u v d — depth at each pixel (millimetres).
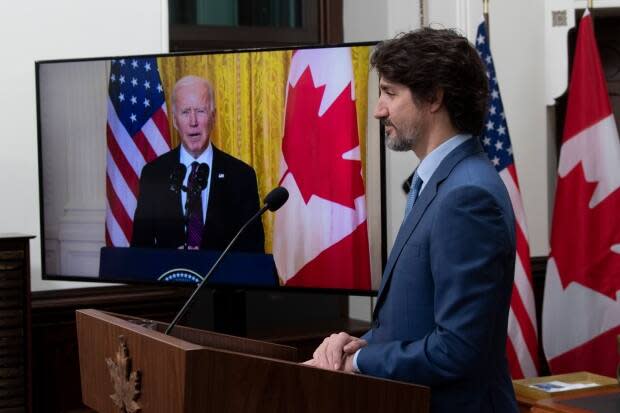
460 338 1867
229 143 3820
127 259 3953
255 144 3791
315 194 3729
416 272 1994
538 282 5293
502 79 5258
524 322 4527
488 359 1964
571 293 4688
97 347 2027
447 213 1926
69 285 4289
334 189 3705
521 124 5316
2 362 3609
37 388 4164
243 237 3801
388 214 5137
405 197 5172
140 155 3914
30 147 4215
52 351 4199
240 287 3807
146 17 4441
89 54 4320
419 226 2010
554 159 5434
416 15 5176
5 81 4156
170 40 5035
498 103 4711
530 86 5332
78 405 4270
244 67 3789
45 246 4047
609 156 4664
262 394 1673
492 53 5230
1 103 4152
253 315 4898
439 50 2029
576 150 4719
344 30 5477
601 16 5547
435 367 1889
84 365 2129
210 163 3844
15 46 4172
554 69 5344
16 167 4188
